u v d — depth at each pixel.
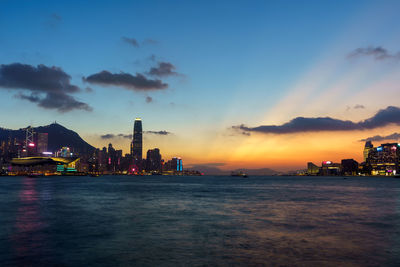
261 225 31.38
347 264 18.02
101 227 30.08
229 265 17.88
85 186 129.50
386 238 24.98
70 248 21.75
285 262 18.42
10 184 149.50
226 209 45.84
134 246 22.33
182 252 20.66
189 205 51.53
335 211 43.31
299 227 30.22
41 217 36.81
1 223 32.41
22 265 17.95
